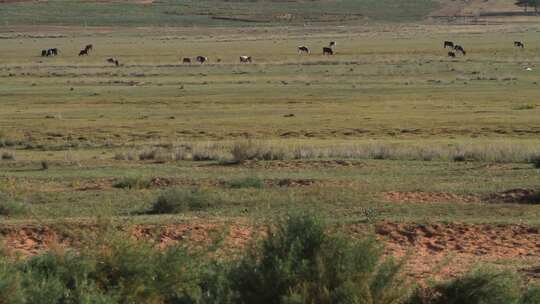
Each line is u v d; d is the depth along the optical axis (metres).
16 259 29.06
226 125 124.94
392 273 24.34
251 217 50.94
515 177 69.62
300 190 62.50
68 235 44.81
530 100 154.00
